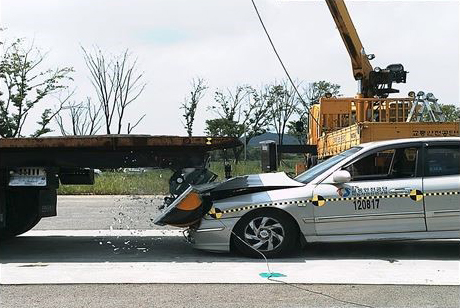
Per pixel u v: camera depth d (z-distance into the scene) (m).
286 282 6.05
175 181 7.65
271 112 45.09
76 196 21.36
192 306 5.21
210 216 7.46
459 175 7.43
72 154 7.79
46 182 7.85
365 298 5.45
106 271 6.70
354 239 7.32
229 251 7.57
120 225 11.64
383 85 17.89
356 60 18.12
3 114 38.41
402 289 5.77
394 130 11.81
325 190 7.39
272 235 7.41
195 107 43.22
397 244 8.55
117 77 42.19
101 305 5.25
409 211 7.31
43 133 39.75
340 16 17.86
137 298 5.48
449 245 8.47
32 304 5.29
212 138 7.50
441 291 5.69
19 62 38.53
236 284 5.99
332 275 6.39
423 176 7.43
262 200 7.40
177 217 7.43
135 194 13.79
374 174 7.51
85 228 11.31
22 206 8.89
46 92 39.66
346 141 12.80
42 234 10.33
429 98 14.16
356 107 15.15
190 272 6.59
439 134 11.84
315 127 16.42
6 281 6.18
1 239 9.13
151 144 7.48
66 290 5.79
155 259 7.53
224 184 7.71
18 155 7.79
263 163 11.60
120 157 7.77
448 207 7.31
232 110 44.97
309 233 7.37
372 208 7.33
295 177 8.12
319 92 44.88
